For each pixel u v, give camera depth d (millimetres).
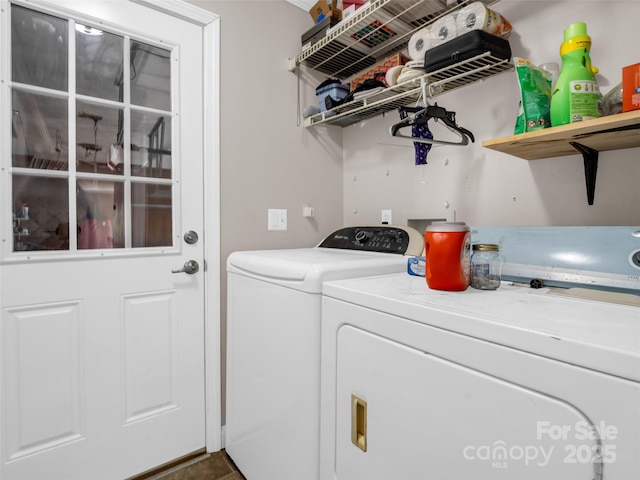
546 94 1043
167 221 1521
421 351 687
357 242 1604
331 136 2066
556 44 1184
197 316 1590
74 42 1295
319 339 979
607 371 458
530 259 931
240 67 1699
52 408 1257
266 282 1200
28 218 1221
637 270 768
